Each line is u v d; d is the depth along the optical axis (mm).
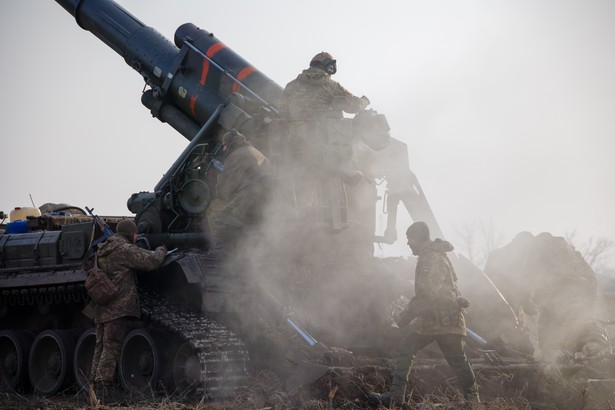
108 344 15055
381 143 15281
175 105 19703
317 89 15305
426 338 12914
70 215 21047
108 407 13875
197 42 19125
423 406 12703
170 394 14883
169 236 17609
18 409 14211
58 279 16875
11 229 20172
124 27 20328
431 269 12938
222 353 14008
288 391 13352
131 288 15180
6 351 18781
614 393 14031
